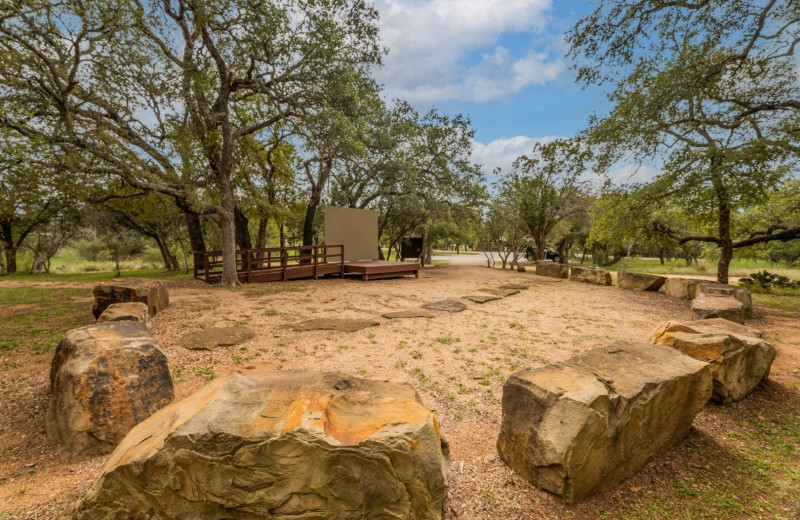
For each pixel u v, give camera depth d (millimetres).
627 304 9344
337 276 15055
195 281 12594
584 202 20672
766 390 4188
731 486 2645
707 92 9578
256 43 10094
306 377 2453
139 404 2949
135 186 9719
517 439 2688
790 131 8469
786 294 11609
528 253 34031
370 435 1887
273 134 15969
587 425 2361
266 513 1836
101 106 9562
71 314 7355
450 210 19578
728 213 11148
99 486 1854
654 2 8000
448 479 2586
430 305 8656
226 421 1911
